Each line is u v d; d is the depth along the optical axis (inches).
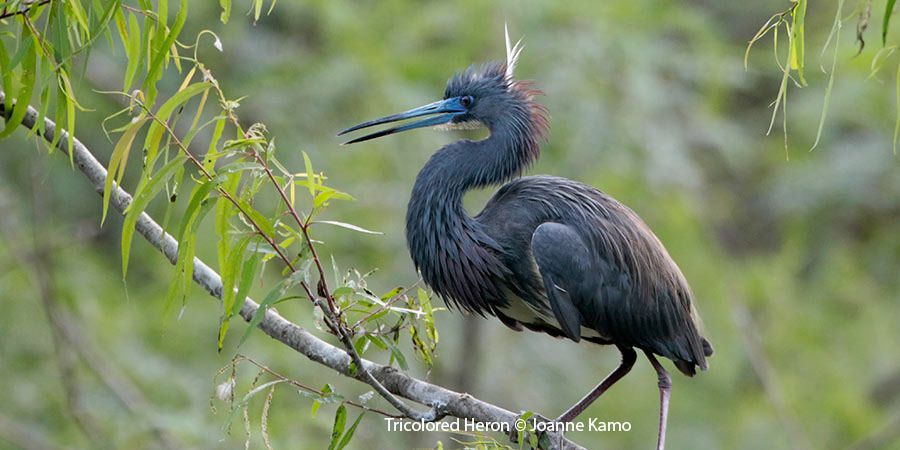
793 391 646.5
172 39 239.8
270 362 486.9
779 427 629.9
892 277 673.6
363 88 587.5
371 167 582.9
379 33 603.2
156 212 571.5
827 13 670.5
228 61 601.6
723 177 736.3
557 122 574.6
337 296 245.3
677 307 341.1
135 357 529.7
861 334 685.3
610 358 628.1
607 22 594.2
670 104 610.5
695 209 640.4
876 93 629.9
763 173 730.2
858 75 625.9
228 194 242.8
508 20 584.1
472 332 575.8
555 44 587.5
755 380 647.8
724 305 615.2
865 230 674.8
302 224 242.5
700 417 629.9
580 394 615.5
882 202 649.6
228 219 248.7
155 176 233.9
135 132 234.5
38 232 529.7
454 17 592.1
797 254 684.1
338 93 587.2
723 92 647.1
